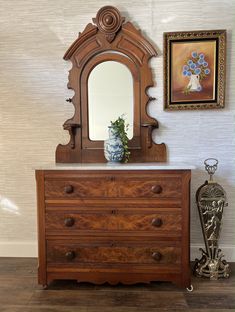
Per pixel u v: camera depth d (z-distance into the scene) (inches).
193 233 96.2
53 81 96.8
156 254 77.1
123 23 92.4
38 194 79.0
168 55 92.5
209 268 85.4
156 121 93.9
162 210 76.9
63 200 78.5
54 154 98.3
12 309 70.5
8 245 100.4
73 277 79.4
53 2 94.7
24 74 97.3
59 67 96.3
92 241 78.5
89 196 78.0
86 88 94.7
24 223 100.4
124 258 78.2
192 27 92.3
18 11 95.7
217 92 92.6
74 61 94.4
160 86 94.2
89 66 94.3
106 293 77.3
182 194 76.2
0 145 99.3
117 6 93.2
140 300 73.8
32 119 98.1
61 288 80.2
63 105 97.1
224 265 87.0
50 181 78.5
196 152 95.3
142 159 95.0
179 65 92.8
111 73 94.3
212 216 86.7
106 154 87.2
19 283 82.9
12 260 97.8
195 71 92.6
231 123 94.2
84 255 78.9
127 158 93.0
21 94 97.7
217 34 90.9
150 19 92.7
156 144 94.7
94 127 95.7
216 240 86.9
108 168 76.9
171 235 77.0
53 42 95.9
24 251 100.2
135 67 93.3
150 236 77.4
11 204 100.4
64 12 94.9
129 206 77.4
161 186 76.5
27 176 99.5
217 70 92.0
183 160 95.5
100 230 78.2
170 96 93.7
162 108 94.8
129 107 94.6
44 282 79.7
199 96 93.2
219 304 71.7
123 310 69.6
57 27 95.4
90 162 95.7
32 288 80.2
